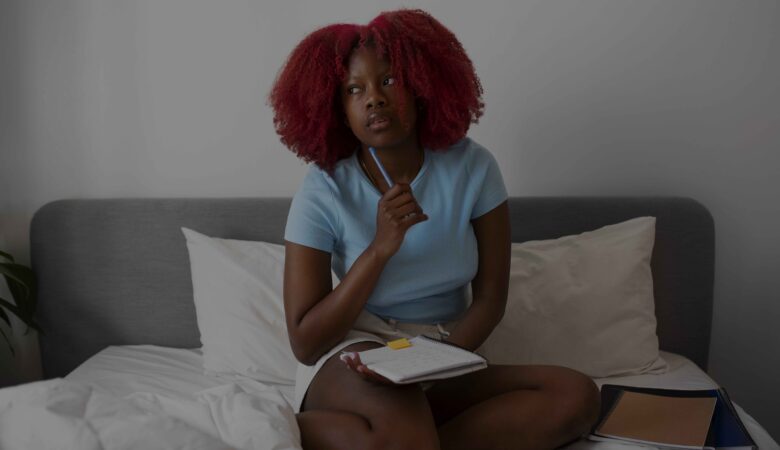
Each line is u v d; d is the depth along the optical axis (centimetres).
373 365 112
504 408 121
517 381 127
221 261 179
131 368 174
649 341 171
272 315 171
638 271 174
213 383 163
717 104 191
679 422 132
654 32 190
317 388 125
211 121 198
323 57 135
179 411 110
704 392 145
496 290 142
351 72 132
